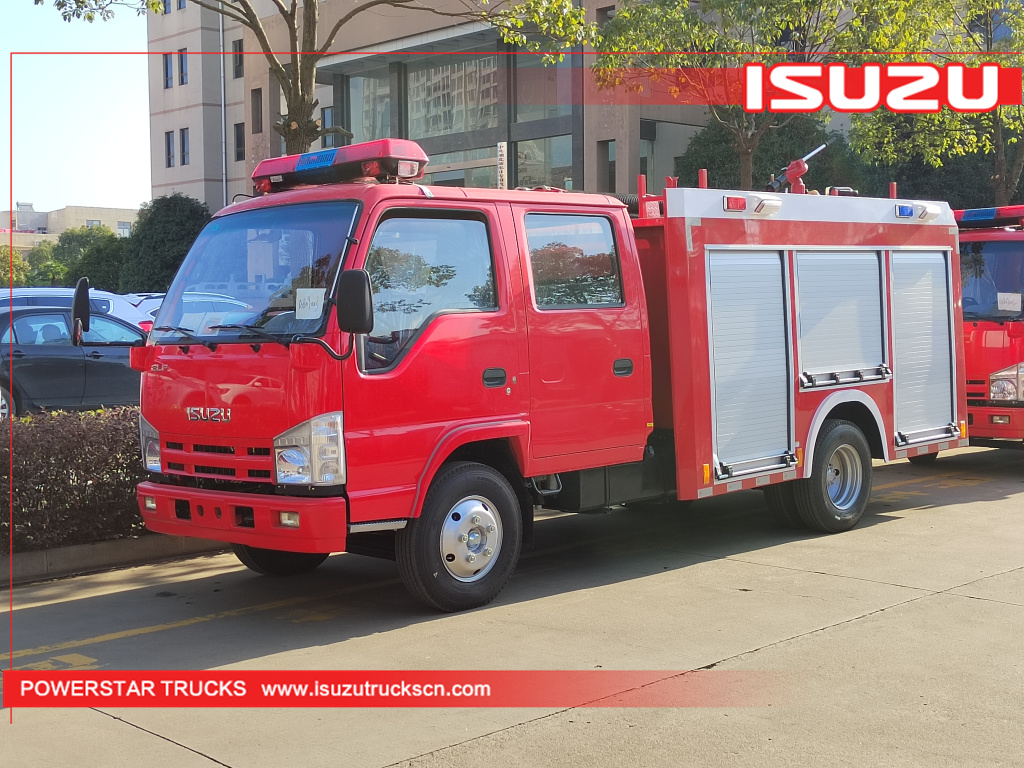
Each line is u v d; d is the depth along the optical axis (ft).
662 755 13.84
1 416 40.11
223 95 151.43
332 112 121.70
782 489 28.48
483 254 21.42
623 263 23.89
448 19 97.96
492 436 21.15
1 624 20.86
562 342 22.48
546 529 30.68
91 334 42.98
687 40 48.85
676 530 30.12
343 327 18.25
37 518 24.70
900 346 30.45
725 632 19.40
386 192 19.93
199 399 20.43
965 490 35.88
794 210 27.27
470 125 101.14
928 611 20.61
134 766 13.83
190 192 157.38
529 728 14.90
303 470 18.86
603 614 20.88
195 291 21.42
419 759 13.88
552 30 38.17
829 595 22.00
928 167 75.56
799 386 27.22
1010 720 14.97
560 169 94.89
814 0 46.78
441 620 20.68
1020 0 58.34
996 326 37.40
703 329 24.88
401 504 19.89
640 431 24.03
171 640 19.67
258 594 23.22
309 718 15.47
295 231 20.33
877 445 30.01
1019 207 38.32
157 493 21.22
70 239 245.24
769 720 15.03
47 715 15.76
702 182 25.58
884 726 14.76
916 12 48.78
